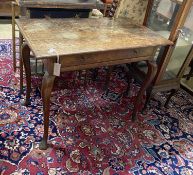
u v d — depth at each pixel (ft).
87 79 8.03
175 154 5.91
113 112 6.87
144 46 5.15
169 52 6.06
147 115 7.07
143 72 6.83
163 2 6.31
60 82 7.65
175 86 7.07
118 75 8.69
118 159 5.47
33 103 6.56
